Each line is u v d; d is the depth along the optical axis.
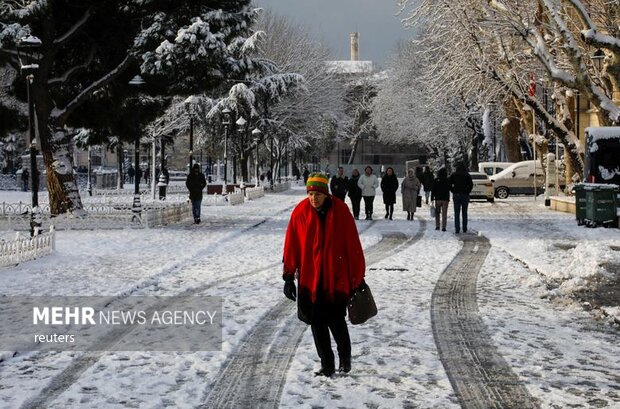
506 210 35.44
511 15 28.69
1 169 83.31
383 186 30.09
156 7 27.94
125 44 30.41
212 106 60.53
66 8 29.17
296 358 7.93
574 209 32.06
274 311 10.70
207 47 27.27
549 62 27.83
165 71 27.16
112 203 38.88
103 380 7.16
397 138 89.25
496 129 65.50
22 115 32.91
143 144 59.91
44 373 7.47
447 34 34.47
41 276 14.31
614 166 26.30
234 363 7.80
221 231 24.64
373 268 15.47
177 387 6.93
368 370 7.44
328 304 7.12
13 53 28.08
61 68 32.09
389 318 10.11
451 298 11.79
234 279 13.89
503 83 32.62
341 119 90.38
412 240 21.52
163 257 17.48
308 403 6.35
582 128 41.88
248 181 72.19
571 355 8.09
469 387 6.89
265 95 60.75
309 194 7.02
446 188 24.58
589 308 10.82
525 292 12.41
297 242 7.13
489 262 16.38
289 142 73.50
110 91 32.44
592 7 31.72
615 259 15.53
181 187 58.78
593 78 35.47
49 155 28.64
